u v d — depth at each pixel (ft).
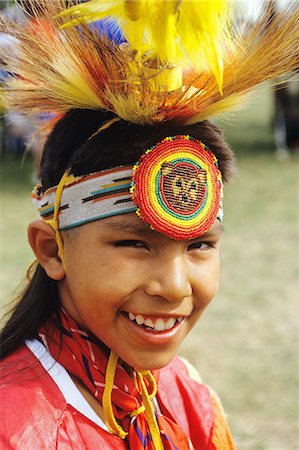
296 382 11.87
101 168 3.82
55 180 4.08
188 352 12.98
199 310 4.09
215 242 4.11
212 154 3.95
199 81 3.92
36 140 5.01
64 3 3.89
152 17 3.58
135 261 3.80
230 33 3.97
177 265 3.82
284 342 13.48
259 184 28.12
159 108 3.81
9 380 4.00
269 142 36.40
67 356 4.17
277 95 33.55
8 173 29.30
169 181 3.75
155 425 4.28
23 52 4.09
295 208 24.44
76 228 3.92
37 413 3.87
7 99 4.40
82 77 3.90
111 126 3.88
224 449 5.03
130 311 3.85
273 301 15.69
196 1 3.56
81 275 3.91
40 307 4.33
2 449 3.67
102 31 3.81
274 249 19.81
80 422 3.99
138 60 3.70
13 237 20.88
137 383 4.37
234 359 12.75
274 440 10.18
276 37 4.00
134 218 3.77
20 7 4.05
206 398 5.12
